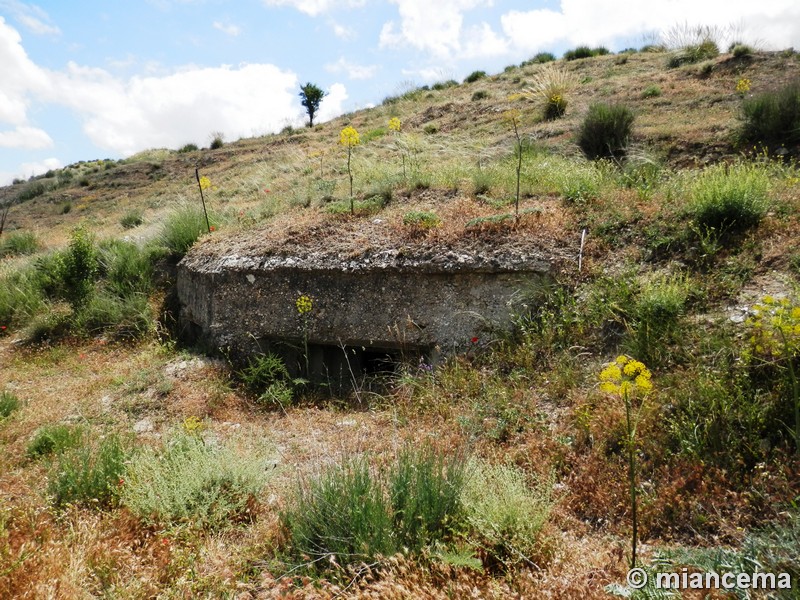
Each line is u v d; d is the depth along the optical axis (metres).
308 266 6.55
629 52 16.81
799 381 3.56
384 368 6.36
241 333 6.73
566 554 3.05
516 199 6.65
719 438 3.60
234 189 13.30
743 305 4.45
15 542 3.21
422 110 15.79
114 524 3.57
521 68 19.42
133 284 8.74
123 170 23.64
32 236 14.45
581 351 4.92
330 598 2.74
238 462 4.12
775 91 8.48
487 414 4.71
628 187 6.96
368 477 3.39
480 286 5.79
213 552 3.36
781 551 2.64
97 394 6.27
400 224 6.82
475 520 3.17
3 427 5.50
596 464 3.82
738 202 5.20
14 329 8.70
